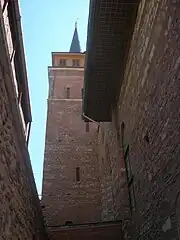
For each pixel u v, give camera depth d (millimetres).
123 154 10891
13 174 5211
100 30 9672
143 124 7941
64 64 26219
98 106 12773
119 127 11523
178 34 5480
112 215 13773
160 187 6504
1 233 4441
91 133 21172
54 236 10578
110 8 9023
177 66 5516
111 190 13992
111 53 10461
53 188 18422
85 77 11531
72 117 22000
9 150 4969
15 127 5312
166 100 6113
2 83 4621
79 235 10609
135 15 9062
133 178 9336
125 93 10516
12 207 5098
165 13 6191
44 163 19547
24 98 10547
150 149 7270
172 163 5781
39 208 8094
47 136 20797
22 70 9680
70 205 17750
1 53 4535
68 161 19719
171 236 5906
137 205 8773
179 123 5422
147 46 7602
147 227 7594
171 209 5859
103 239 10469
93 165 19641
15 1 7957
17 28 8656
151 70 7195
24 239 6168
